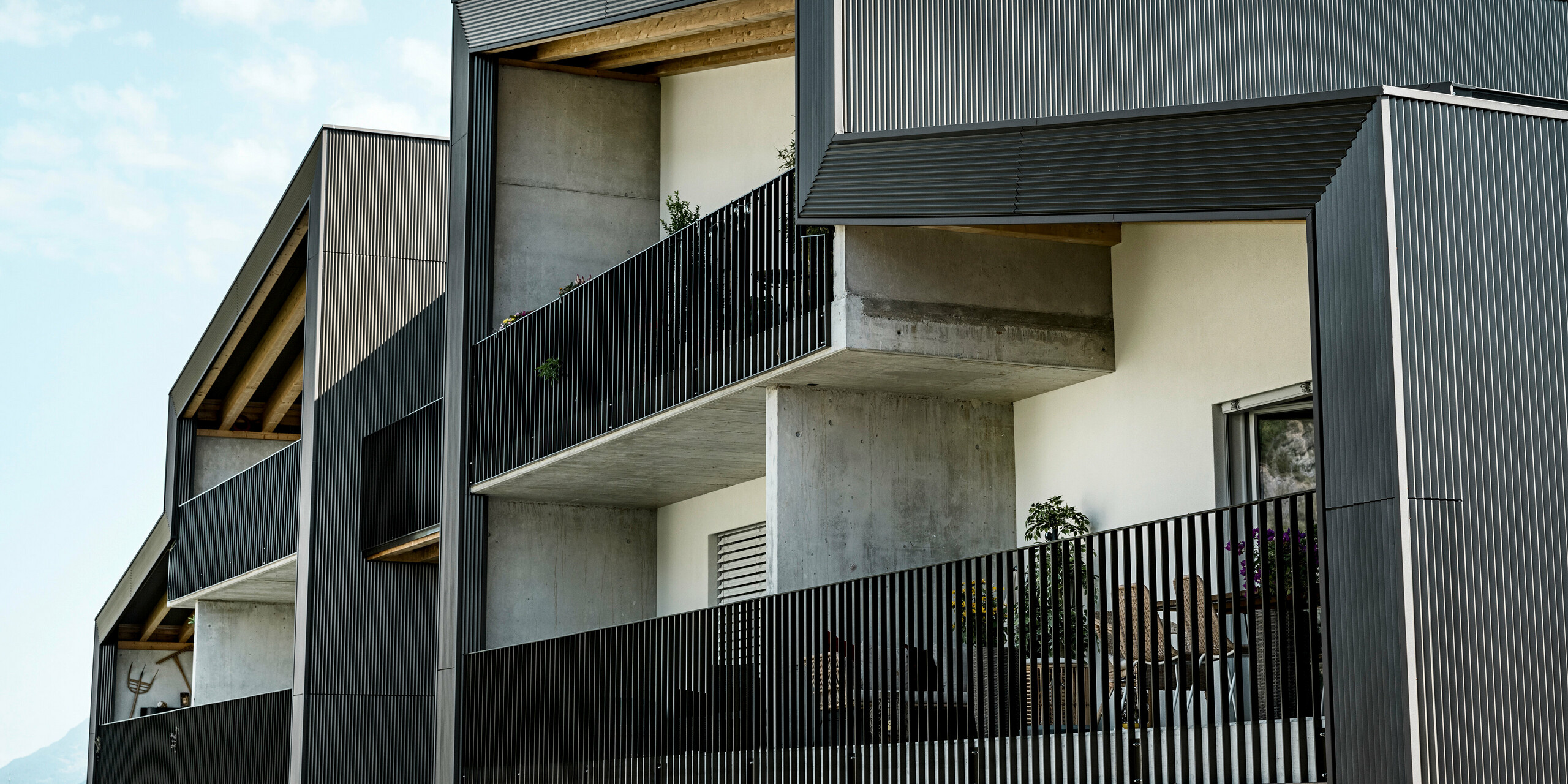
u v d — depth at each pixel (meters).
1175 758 8.25
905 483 12.50
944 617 10.02
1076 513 12.03
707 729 12.48
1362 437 7.17
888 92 9.73
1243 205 8.16
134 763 29.20
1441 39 8.95
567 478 16.09
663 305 13.50
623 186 17.55
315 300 22.50
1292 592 7.52
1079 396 12.23
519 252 17.16
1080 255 11.91
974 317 11.46
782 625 11.74
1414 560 6.84
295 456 23.06
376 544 20.20
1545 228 7.34
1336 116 7.59
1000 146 9.32
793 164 11.88
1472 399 7.06
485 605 16.95
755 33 15.40
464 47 17.33
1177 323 11.32
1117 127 8.78
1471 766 6.73
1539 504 7.04
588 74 17.61
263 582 25.34
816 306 11.44
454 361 17.23
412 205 23.12
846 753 10.74
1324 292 7.58
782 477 12.11
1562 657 6.93
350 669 20.89
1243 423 10.91
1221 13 9.03
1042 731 9.81
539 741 15.16
